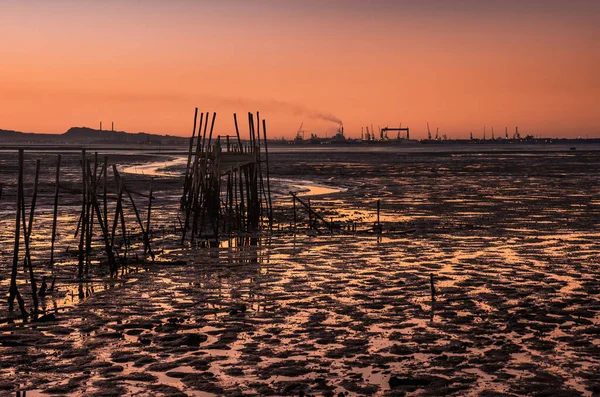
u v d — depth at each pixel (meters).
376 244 29.47
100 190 57.31
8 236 30.89
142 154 179.00
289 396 11.90
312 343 14.80
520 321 16.45
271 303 18.50
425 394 11.91
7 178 74.12
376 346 14.56
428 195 56.12
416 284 20.91
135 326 16.20
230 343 14.81
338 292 19.83
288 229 34.84
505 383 12.38
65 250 27.38
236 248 28.59
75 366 13.36
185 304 18.38
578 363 13.39
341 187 65.81
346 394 11.95
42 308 18.05
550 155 187.12
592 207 45.31
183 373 12.98
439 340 14.95
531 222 37.09
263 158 158.12
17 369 13.19
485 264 24.31
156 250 28.05
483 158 161.62
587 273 22.44
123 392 12.06
